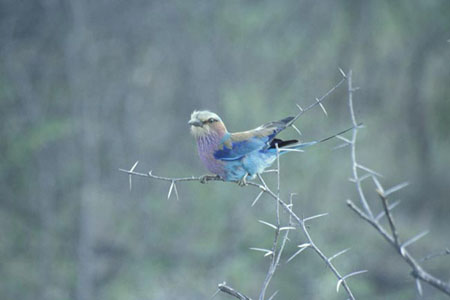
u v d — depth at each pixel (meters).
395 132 20.88
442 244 19.52
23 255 16.58
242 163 7.89
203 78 18.30
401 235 19.75
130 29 17.53
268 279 4.46
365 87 20.25
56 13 16.56
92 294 16.11
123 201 17.39
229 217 17.39
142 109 17.86
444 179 20.94
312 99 18.98
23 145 15.39
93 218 17.23
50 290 16.20
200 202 17.45
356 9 19.66
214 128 7.98
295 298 16.33
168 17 18.02
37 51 16.56
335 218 19.59
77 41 16.55
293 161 17.83
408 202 21.06
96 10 17.25
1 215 16.58
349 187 20.22
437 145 20.81
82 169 16.66
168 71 18.17
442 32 19.52
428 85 20.33
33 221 16.52
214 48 18.48
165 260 17.25
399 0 19.48
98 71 17.19
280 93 18.88
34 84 16.41
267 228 17.25
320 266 16.94
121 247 17.30
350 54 19.78
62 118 16.28
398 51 20.22
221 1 18.45
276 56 19.09
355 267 17.81
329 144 18.80
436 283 3.01
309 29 19.48
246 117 18.11
